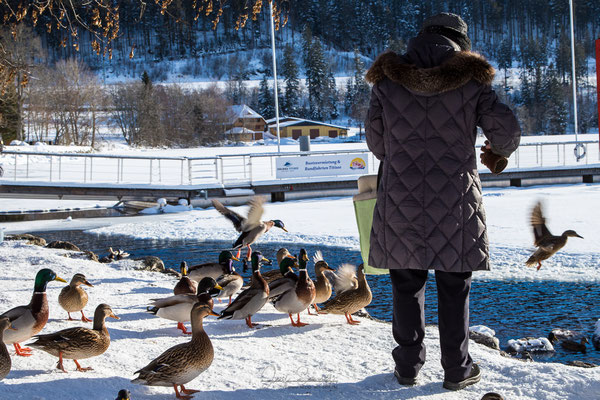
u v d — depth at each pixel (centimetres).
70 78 7919
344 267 633
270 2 931
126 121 9831
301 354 490
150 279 891
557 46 18962
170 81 16950
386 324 619
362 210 541
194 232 1980
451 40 375
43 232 2088
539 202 530
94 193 2686
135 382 384
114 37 897
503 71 17412
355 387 393
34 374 434
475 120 359
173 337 552
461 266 356
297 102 14875
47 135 7694
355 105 14238
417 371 392
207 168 4103
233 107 11850
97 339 446
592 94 12912
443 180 356
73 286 612
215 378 426
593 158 3978
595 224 1620
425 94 352
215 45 19088
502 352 514
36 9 912
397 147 365
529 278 1088
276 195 2989
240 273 1160
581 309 873
